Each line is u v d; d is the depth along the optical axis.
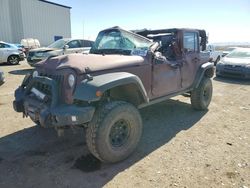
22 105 3.96
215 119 5.51
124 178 3.25
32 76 4.11
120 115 3.49
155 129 4.90
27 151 3.96
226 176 3.30
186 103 6.75
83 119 3.19
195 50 5.77
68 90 3.37
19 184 3.12
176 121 5.36
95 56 3.95
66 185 3.11
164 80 4.72
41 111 3.40
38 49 12.21
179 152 3.95
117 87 3.96
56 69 3.57
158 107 6.37
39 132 4.66
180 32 5.25
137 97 4.01
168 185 3.11
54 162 3.63
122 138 3.65
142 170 3.44
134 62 4.04
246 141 4.38
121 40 4.70
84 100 3.19
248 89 8.80
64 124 3.23
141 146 4.15
